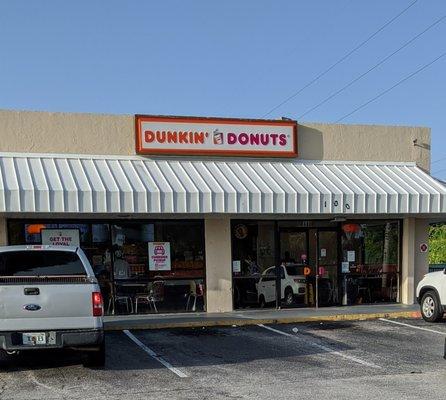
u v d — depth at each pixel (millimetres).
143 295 14414
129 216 14094
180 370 8336
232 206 13555
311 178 15047
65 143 13953
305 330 12203
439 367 8547
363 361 8984
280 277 15602
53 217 13711
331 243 16156
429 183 15742
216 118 14984
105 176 13375
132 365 8664
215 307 14797
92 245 14117
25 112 13695
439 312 12992
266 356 9414
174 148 14602
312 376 7984
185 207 13227
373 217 16156
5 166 12961
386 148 16625
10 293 7484
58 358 8977
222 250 14953
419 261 16719
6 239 13398
